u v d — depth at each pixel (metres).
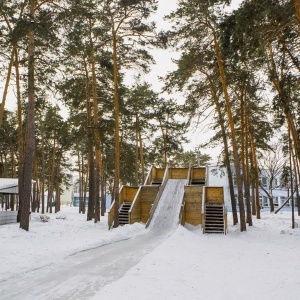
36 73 17.95
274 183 55.16
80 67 26.31
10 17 18.34
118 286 7.09
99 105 28.95
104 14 19.84
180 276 8.20
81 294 6.64
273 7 10.42
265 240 16.20
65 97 25.42
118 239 15.95
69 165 54.41
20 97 23.36
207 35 19.34
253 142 29.39
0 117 19.78
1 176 49.09
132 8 19.69
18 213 24.16
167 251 11.80
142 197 24.38
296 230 19.55
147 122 36.81
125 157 41.88
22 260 9.80
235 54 11.88
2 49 20.00
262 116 24.28
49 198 46.09
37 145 45.31
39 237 15.38
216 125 23.34
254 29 10.95
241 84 21.55
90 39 23.09
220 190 22.81
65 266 9.38
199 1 17.77
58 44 17.38
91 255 11.26
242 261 10.49
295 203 53.91
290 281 7.74
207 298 6.39
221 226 20.05
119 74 28.56
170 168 30.61
